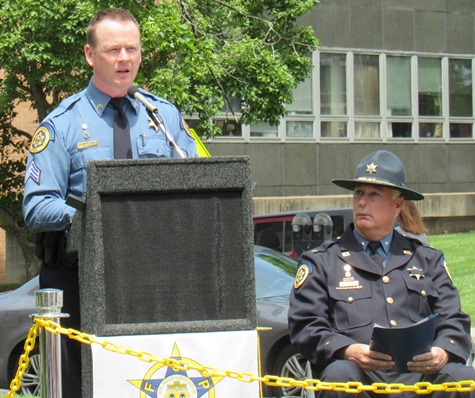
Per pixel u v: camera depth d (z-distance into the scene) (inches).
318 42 1050.7
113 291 195.5
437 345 241.9
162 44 736.3
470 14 1487.5
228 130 1333.7
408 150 1455.5
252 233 197.9
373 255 256.8
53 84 873.5
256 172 1352.1
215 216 198.4
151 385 194.2
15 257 1158.3
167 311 197.0
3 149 1074.7
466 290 840.9
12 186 1043.9
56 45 861.8
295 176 1378.0
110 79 225.9
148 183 195.8
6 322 462.0
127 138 228.7
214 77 842.2
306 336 244.8
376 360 231.0
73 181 226.5
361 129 1423.5
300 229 709.9
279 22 1031.0
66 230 220.1
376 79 1429.6
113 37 224.2
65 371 225.5
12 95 935.7
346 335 247.3
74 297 228.4
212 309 197.9
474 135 1501.0
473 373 234.5
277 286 457.7
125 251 196.4
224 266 198.4
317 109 1390.3
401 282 253.1
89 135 226.7
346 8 1402.6
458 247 1157.7
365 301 250.1
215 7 953.5
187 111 911.7
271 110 973.8
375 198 257.3
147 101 228.8
